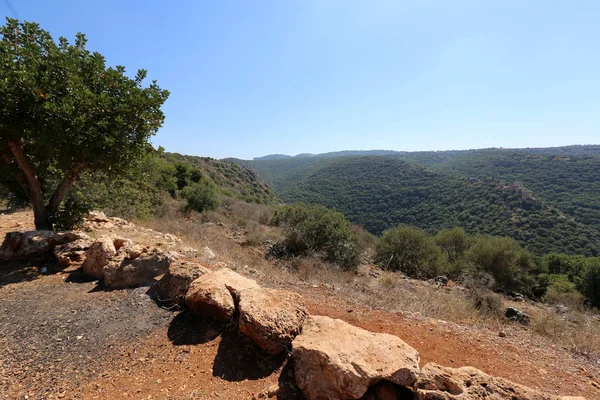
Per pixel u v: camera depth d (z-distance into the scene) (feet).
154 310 11.56
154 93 19.76
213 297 10.31
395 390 7.17
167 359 8.75
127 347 9.32
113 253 14.90
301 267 25.90
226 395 7.40
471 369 6.93
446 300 18.75
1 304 11.85
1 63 14.93
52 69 16.46
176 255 15.79
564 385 8.66
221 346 9.28
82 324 10.55
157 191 47.32
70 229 20.72
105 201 27.81
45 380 7.80
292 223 38.45
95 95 17.01
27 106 15.62
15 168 19.52
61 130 15.51
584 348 12.40
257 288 11.49
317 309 12.67
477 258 38.83
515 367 9.45
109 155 18.25
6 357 8.66
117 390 7.48
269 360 8.63
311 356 7.26
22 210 31.35
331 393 6.71
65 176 20.35
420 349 9.96
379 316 12.75
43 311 11.39
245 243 33.78
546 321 16.42
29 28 17.74
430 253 38.37
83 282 14.28
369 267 35.01
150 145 21.33
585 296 36.70
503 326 15.35
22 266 15.97
